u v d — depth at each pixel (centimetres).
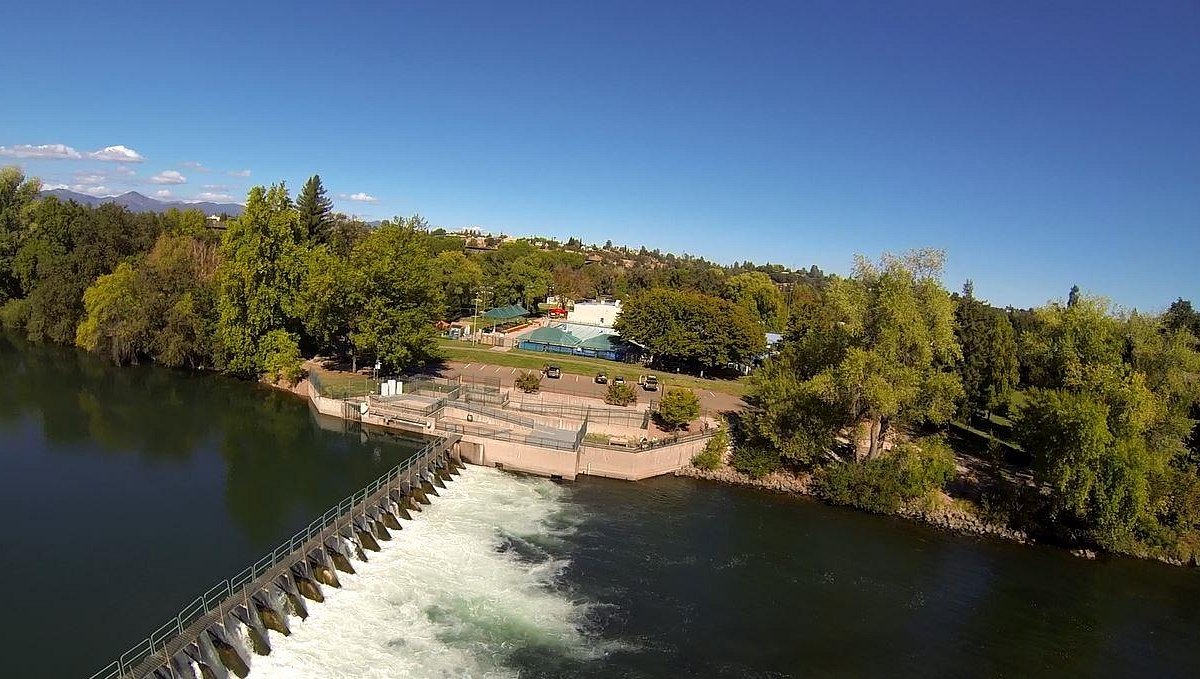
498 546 5606
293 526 5534
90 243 12712
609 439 8062
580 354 13788
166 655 3269
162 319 10406
